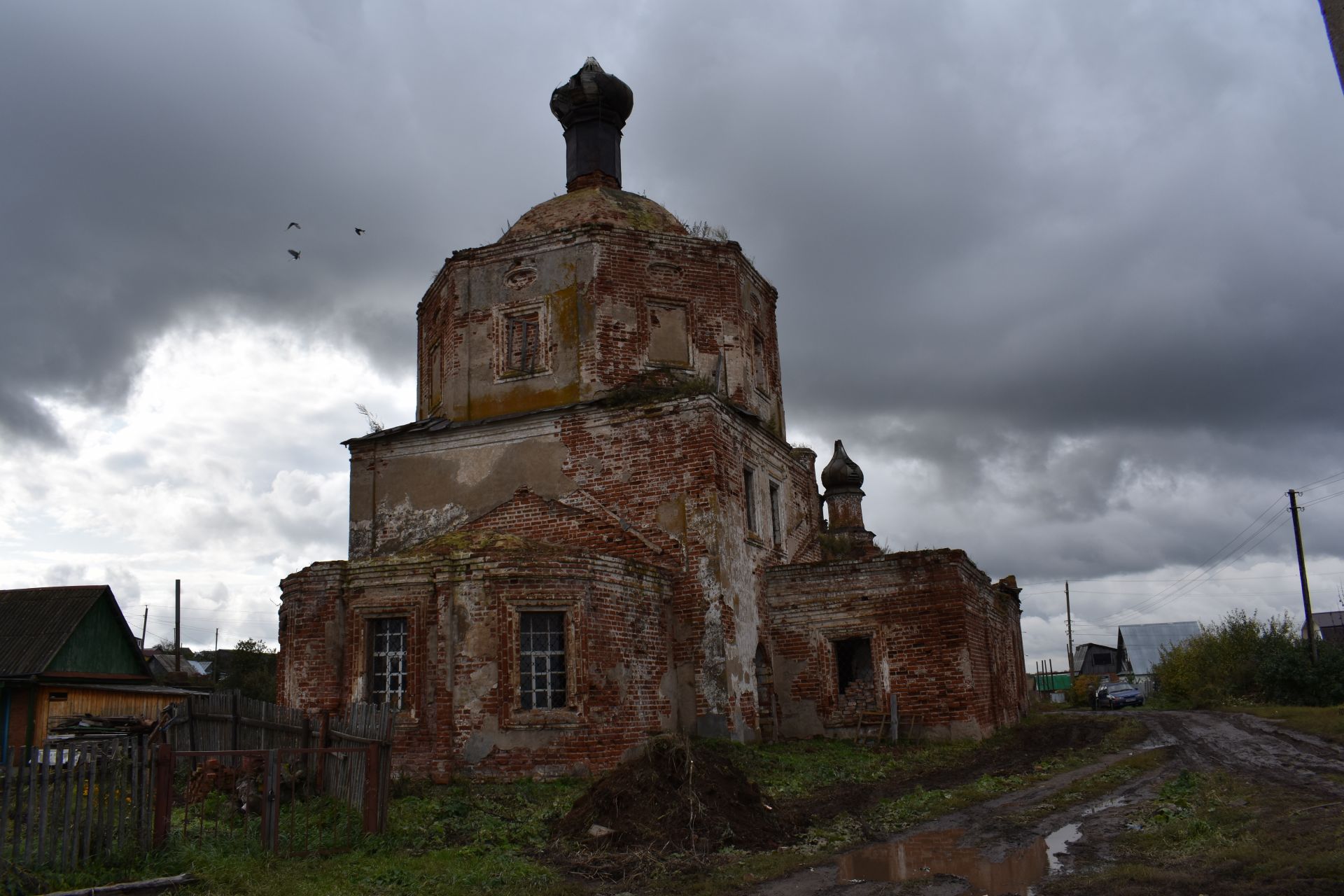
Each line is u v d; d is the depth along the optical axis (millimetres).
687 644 18812
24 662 25250
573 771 15758
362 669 16734
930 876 9234
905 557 20828
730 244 23047
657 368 21516
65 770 8961
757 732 19688
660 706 17953
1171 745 19953
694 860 10234
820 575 21453
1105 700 44094
